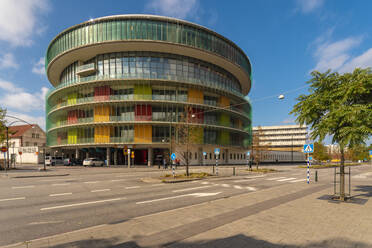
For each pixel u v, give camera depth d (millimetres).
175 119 42594
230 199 9062
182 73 45656
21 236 5207
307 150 14945
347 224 5648
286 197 9469
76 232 5172
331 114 8273
